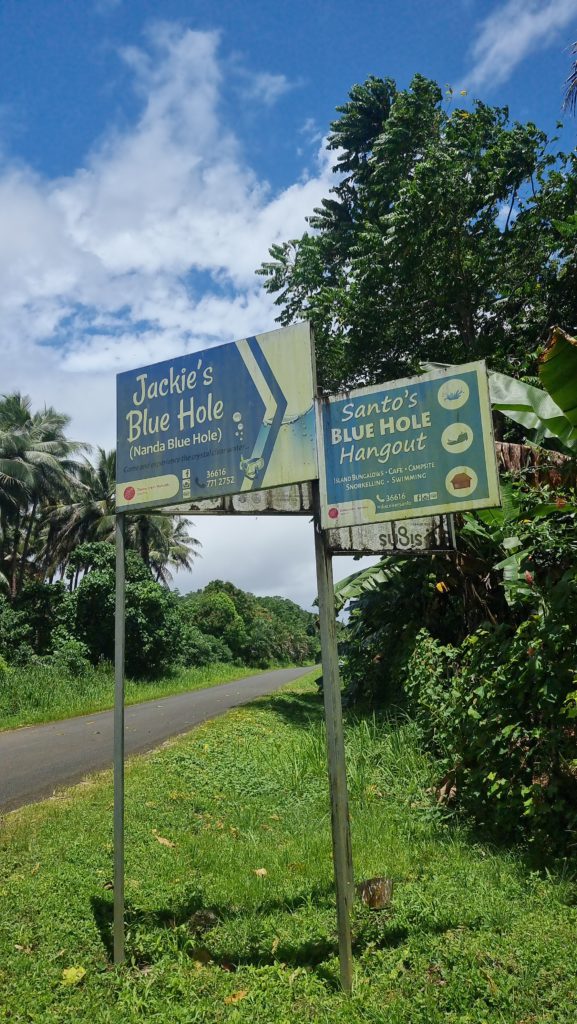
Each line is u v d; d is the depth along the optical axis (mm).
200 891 4555
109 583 26438
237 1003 3289
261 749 10227
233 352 4027
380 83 19922
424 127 16641
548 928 3734
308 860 5262
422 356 16016
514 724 5449
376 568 10562
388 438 3650
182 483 4090
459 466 3486
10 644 24953
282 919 4211
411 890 4383
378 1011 3109
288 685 27062
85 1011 3234
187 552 48594
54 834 5711
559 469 6223
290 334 3877
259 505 4484
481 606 8078
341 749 3617
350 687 11609
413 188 14383
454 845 5324
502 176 14539
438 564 8633
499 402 6672
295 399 3834
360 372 16906
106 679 23078
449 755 6773
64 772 9016
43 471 35875
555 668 5148
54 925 3994
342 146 20438
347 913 3451
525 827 5371
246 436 3939
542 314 14414
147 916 4188
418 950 3666
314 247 19109
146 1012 3240
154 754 9703
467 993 3164
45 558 43156
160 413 4230
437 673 7344
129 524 38062
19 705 17281
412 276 15062
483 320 15891
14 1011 3168
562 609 5188
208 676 32750
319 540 3764
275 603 95312
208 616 53188
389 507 3604
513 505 6227
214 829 6141
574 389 5359
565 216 14531
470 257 14680
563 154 14875
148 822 6168
